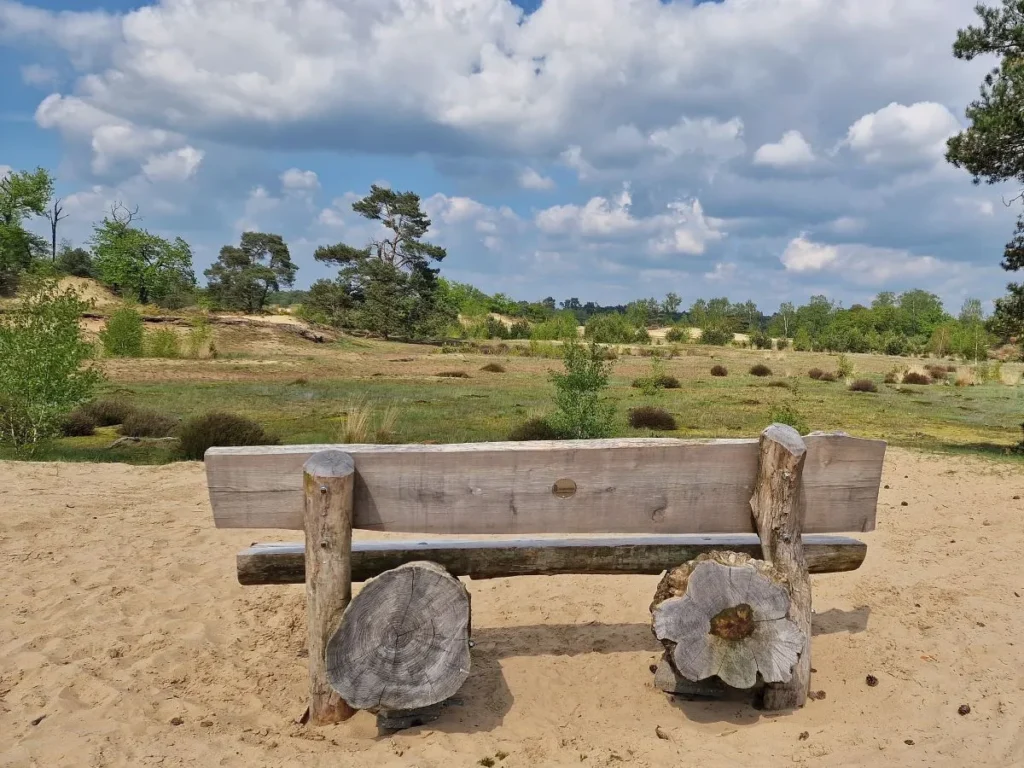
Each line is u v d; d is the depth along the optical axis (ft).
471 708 11.52
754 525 12.02
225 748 10.22
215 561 18.80
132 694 11.77
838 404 72.28
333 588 10.74
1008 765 9.66
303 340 162.71
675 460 11.73
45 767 9.53
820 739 10.43
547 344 169.68
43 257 203.31
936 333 189.16
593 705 11.78
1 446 37.76
